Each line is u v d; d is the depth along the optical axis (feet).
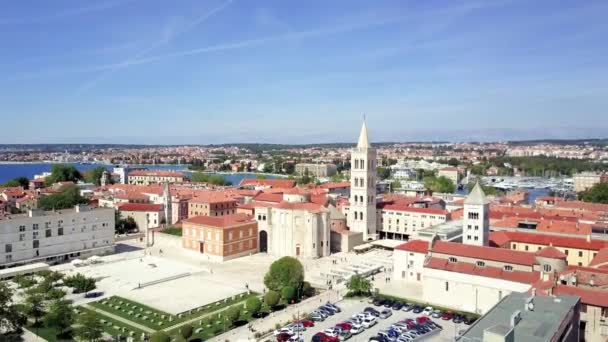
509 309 303.68
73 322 411.75
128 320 443.32
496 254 473.26
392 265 639.35
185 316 454.40
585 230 624.18
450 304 473.67
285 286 492.13
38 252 635.25
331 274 593.01
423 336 392.06
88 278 516.73
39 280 533.14
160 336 362.12
